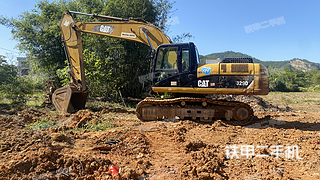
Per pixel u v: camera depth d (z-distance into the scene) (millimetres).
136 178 3496
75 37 8875
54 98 9242
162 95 12648
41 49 18219
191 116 7551
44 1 19094
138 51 14812
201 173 3619
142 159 4191
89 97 12359
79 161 3646
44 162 3525
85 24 8805
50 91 10156
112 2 14133
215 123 6977
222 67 6984
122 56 14203
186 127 6656
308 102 17516
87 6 15664
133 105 12938
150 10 16000
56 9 19031
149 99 7836
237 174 3789
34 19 18625
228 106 7527
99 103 11312
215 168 3805
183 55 7355
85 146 4590
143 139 5195
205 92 7168
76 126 6520
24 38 17922
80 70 8828
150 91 14328
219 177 3555
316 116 9555
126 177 3441
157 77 7578
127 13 14844
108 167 3727
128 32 8602
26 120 7234
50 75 17328
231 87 6926
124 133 5633
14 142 4223
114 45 13633
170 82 7418
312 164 4102
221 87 6996
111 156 4254
